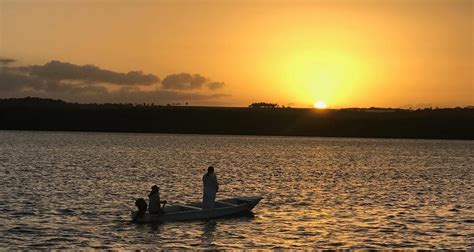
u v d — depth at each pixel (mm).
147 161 94250
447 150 180125
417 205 44656
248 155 125562
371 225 34875
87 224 33438
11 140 177375
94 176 63344
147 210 36406
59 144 155250
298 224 34781
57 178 59625
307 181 64562
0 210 37344
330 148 188000
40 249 27391
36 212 37000
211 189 35844
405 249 28688
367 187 58594
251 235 31453
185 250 27875
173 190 52656
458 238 31453
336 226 34375
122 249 27812
